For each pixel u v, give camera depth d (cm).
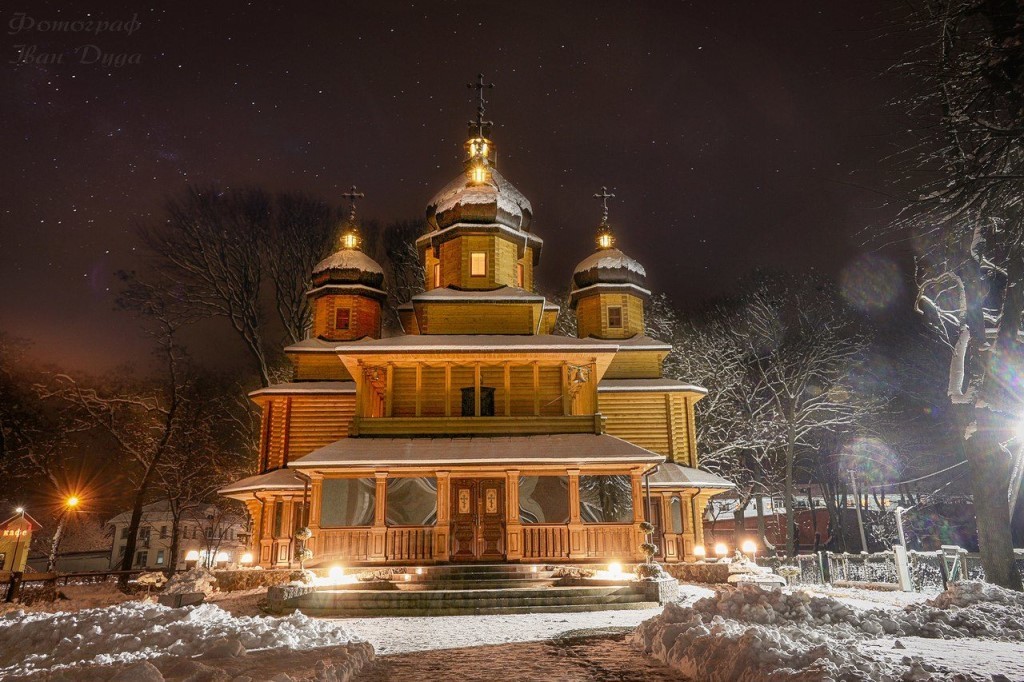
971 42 826
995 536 1656
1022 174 778
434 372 2747
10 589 2308
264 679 707
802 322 4531
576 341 2653
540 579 2050
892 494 5597
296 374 3231
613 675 853
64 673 739
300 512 2897
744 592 1251
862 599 1922
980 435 1697
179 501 4578
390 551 2217
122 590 2891
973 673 746
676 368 4394
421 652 1048
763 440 4350
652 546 2058
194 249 4253
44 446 4297
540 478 2548
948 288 1756
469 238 3034
